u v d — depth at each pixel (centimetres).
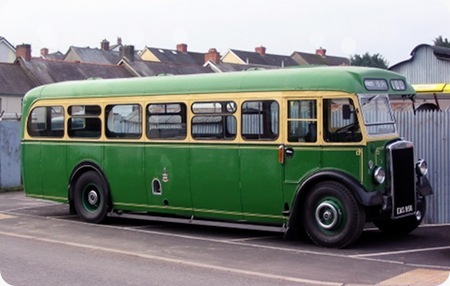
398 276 917
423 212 1240
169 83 1316
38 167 1521
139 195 1359
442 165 1369
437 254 1071
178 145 1287
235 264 1004
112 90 1399
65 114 1474
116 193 1397
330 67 1173
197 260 1037
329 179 1115
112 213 1413
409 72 2691
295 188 1141
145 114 1343
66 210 1655
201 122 1259
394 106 1398
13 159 2158
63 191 1488
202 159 1253
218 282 888
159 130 1322
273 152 1163
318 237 1124
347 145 1099
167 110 1309
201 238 1241
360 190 1082
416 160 1340
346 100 1104
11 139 2152
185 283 884
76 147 1455
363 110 1103
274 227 1180
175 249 1131
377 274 930
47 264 1011
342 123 1109
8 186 2138
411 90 1246
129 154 1366
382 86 1166
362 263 1002
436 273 934
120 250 1123
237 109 1208
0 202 1827
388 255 1062
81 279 910
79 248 1145
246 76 1215
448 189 1370
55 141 1491
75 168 1457
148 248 1142
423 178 1251
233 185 1213
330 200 1112
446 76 2575
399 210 1143
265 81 1183
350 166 1097
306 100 1136
